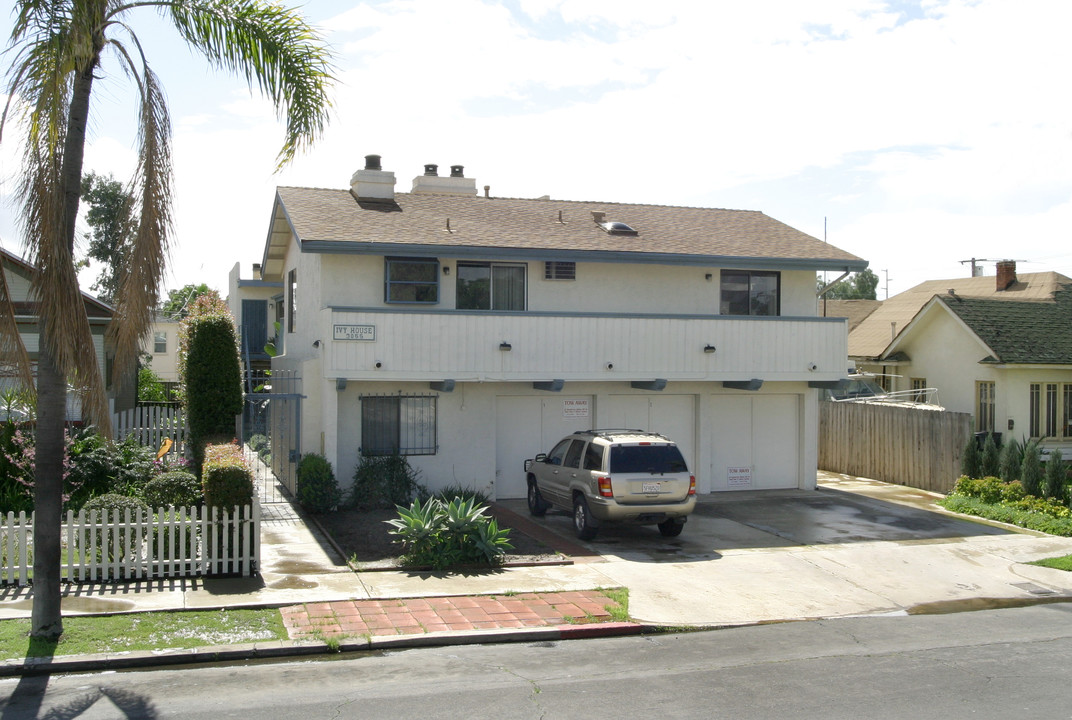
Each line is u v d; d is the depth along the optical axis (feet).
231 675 27.84
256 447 78.33
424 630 32.58
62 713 24.17
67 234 30.45
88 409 30.78
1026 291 99.60
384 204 67.72
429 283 60.90
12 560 36.40
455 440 61.41
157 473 51.96
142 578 38.37
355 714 24.25
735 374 64.54
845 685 27.37
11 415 52.65
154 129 32.48
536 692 26.40
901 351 93.56
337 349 55.88
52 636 30.09
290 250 73.05
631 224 71.26
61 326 29.84
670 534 51.49
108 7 31.45
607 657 30.48
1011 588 41.65
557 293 64.08
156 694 25.85
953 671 28.99
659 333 62.69
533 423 64.08
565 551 47.11
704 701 25.70
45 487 30.17
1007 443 64.69
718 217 78.23
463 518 43.32
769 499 65.41
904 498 66.59
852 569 44.50
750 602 38.32
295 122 35.83
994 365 76.89
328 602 35.91
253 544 40.06
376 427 59.52
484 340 58.70
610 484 47.80
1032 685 27.50
